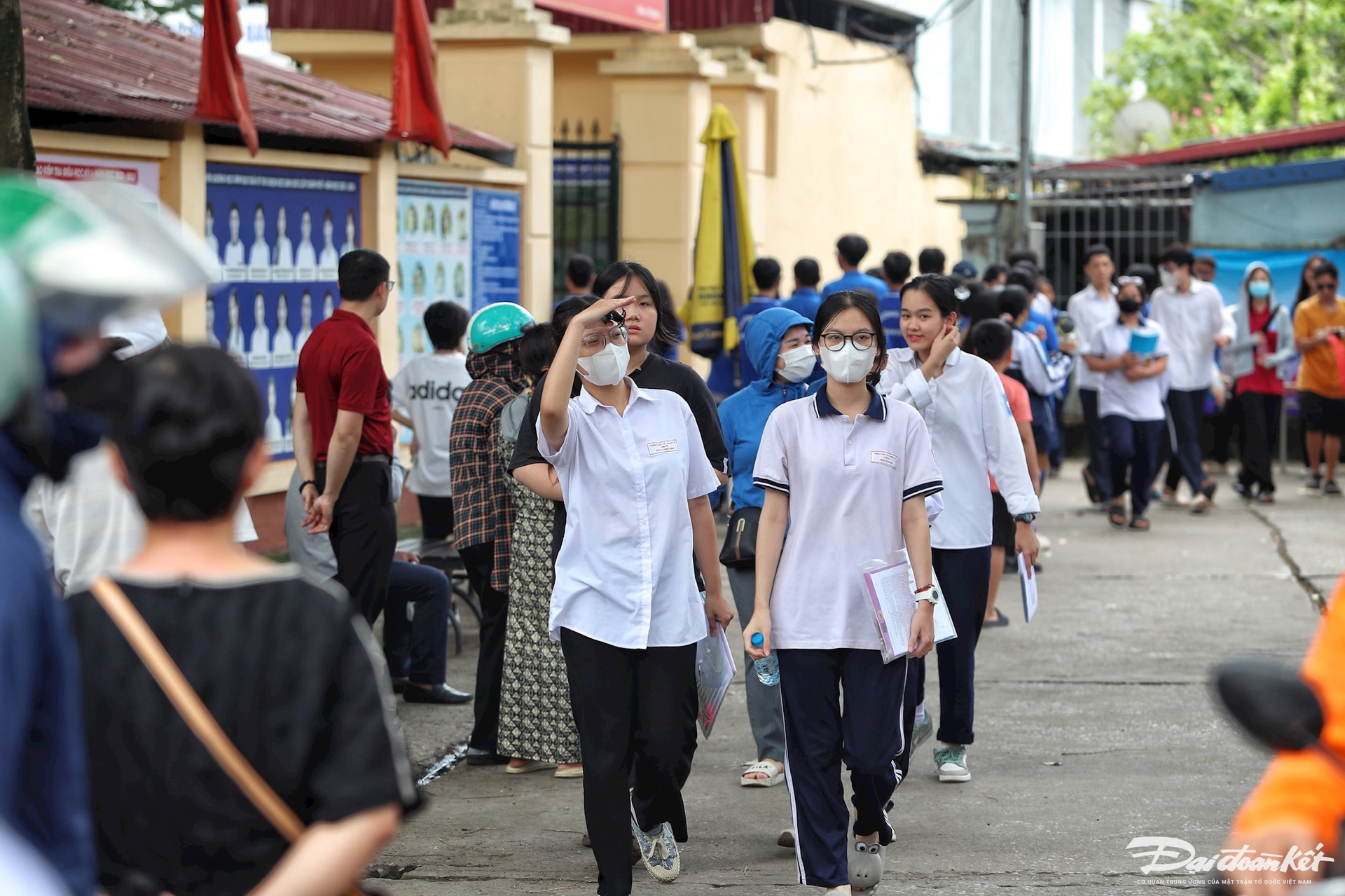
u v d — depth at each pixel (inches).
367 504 605.3
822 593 438.6
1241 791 564.4
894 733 439.2
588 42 1526.8
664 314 510.9
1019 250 1508.4
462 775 599.8
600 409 442.6
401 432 1120.8
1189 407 1286.9
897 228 2337.6
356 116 1007.6
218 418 211.2
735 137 1212.5
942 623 480.7
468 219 1160.8
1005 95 3186.5
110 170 798.5
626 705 435.5
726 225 1216.2
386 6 1456.7
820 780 437.1
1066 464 1644.9
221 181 877.2
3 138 518.0
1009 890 460.1
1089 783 577.9
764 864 491.8
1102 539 1165.1
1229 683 210.4
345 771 203.9
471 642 836.6
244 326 904.3
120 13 1087.6
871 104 2192.4
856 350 437.4
